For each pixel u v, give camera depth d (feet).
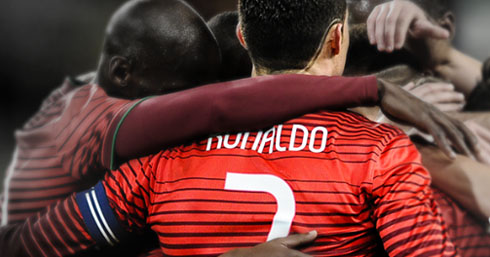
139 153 2.89
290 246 2.49
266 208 2.58
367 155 2.52
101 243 2.96
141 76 3.92
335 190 2.50
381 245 2.73
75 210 2.95
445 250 2.46
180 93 2.98
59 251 3.00
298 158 2.61
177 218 2.69
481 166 3.64
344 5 2.93
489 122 4.13
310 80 2.78
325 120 2.71
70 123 4.18
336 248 2.53
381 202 2.48
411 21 4.34
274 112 2.72
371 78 2.88
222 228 2.63
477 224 3.64
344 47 3.01
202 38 3.84
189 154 2.81
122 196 2.85
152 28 3.79
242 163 2.68
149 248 3.33
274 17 2.81
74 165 4.00
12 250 3.12
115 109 3.83
